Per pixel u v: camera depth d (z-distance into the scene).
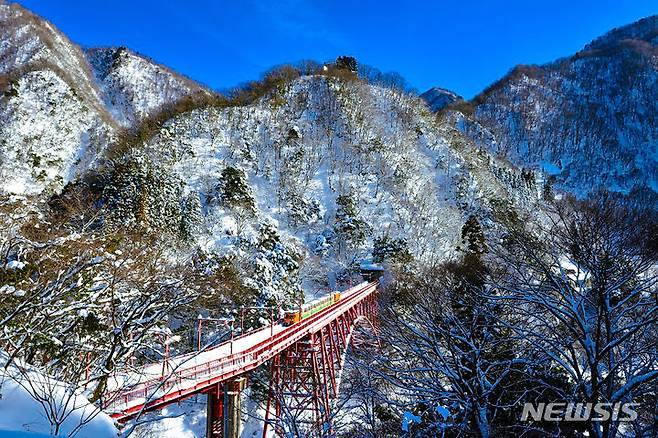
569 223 12.70
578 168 139.75
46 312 10.71
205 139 89.69
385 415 15.05
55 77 106.69
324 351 24.42
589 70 186.50
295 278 48.78
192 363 16.86
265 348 18.16
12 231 15.31
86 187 50.78
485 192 85.62
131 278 18.23
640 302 9.69
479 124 150.75
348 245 68.56
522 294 10.83
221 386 16.66
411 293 23.58
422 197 82.12
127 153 75.38
